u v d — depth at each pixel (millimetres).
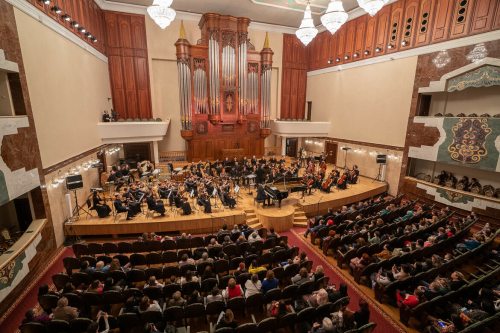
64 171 10117
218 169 15844
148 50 18188
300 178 13938
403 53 14445
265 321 4590
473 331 4629
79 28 11891
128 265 7184
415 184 14453
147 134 16250
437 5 12672
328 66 19984
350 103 18281
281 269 6512
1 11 6707
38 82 8438
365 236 8797
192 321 5781
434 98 14273
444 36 12469
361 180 16781
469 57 11555
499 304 5422
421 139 13883
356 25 17297
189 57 17312
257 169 15102
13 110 7539
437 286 5684
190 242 8297
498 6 10484
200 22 18125
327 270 8180
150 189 11812
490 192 11648
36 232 7836
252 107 19562
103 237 10312
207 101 18500
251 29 20297
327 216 10305
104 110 15758
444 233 8555
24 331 4383
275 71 21766
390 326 5926
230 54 17656
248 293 5672
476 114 12219
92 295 5457
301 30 9289
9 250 6898
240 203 12570
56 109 9617
